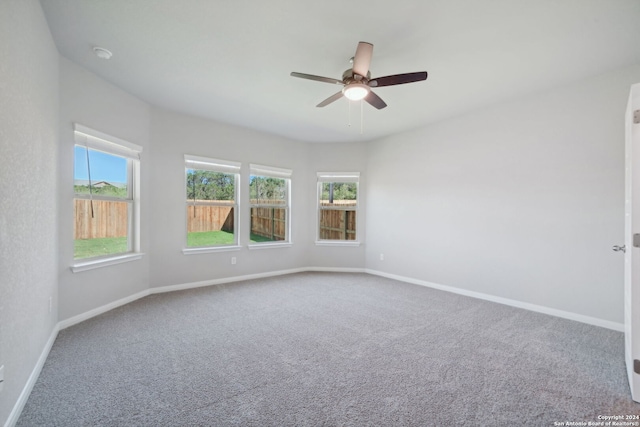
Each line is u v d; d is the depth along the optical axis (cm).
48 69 231
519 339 272
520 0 198
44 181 220
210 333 280
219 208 479
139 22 225
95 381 198
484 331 290
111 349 244
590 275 312
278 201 557
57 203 266
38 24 202
